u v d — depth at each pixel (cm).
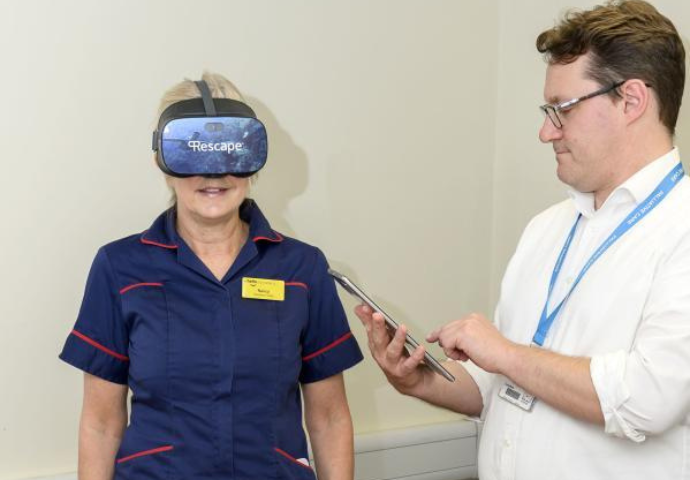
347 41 230
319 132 228
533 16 245
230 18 212
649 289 135
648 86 137
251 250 162
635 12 139
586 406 132
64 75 196
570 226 160
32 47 192
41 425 202
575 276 149
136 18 201
